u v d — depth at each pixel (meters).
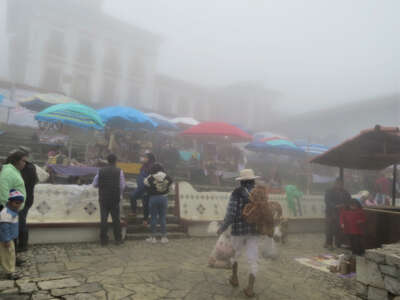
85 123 8.12
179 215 7.03
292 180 14.65
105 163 8.63
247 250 3.54
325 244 6.56
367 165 7.60
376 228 5.94
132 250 5.18
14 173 3.64
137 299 3.14
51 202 5.61
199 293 3.44
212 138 13.71
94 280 3.61
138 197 6.67
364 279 3.56
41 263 4.13
